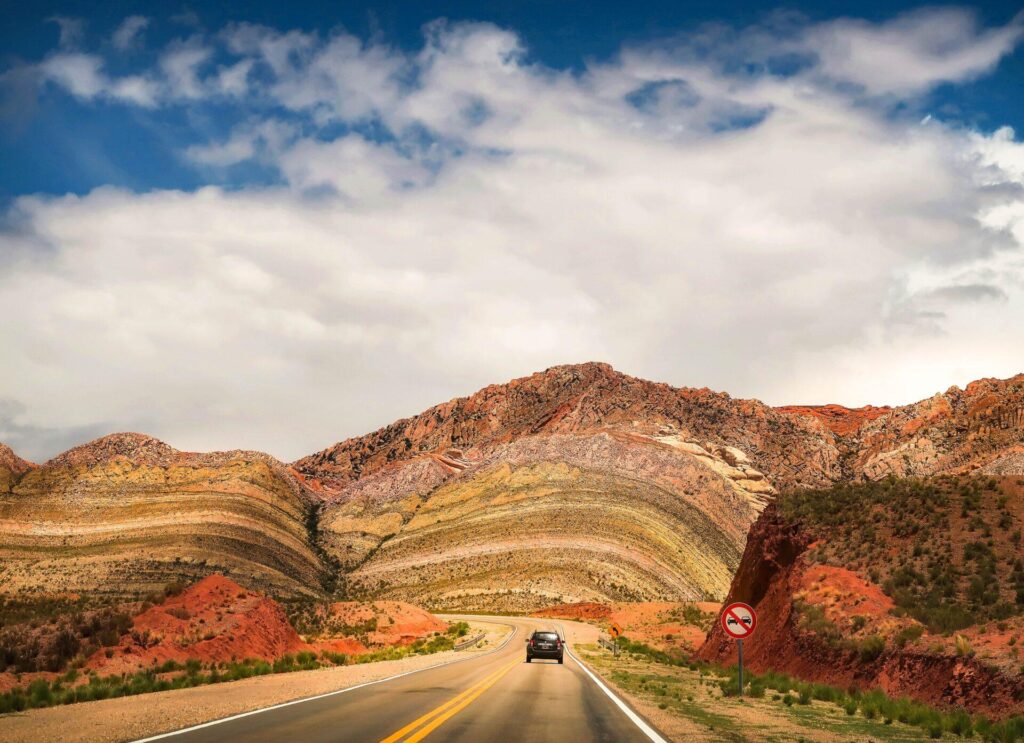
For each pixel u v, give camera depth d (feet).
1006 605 94.02
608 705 68.69
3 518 545.85
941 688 75.10
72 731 49.01
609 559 503.20
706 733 52.49
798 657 108.37
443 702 66.49
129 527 536.01
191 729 49.47
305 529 627.46
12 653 100.78
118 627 115.65
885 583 112.37
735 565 554.87
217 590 141.38
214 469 643.86
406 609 266.57
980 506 126.31
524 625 320.50
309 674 102.99
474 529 577.02
